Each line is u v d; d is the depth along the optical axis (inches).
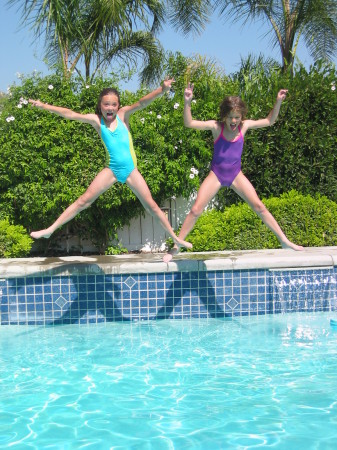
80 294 241.1
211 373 174.1
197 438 127.4
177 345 205.8
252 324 234.2
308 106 360.5
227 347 202.1
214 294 246.2
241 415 140.8
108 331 227.8
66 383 167.0
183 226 208.5
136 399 153.0
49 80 338.6
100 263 243.0
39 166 324.5
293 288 251.1
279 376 170.2
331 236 327.6
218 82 398.3
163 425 135.3
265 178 355.6
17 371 178.9
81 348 204.1
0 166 323.3
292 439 126.3
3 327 237.1
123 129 194.5
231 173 202.8
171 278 244.1
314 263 250.2
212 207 368.8
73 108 332.5
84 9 428.8
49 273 237.9
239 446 123.0
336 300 255.3
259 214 208.7
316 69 373.7
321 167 357.1
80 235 370.9
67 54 418.9
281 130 352.8
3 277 237.9
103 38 448.1
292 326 229.6
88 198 198.2
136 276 243.0
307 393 155.6
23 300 240.1
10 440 127.9
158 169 335.3
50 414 143.3
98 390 160.6
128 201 347.3
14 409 146.9
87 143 330.0
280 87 365.7
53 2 382.0
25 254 308.7
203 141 351.9
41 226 356.2
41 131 325.7
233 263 244.1
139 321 243.3
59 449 123.0
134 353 196.9
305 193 359.3
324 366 179.3
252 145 352.2
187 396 154.6
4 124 330.6
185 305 246.1
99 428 134.0
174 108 349.4
